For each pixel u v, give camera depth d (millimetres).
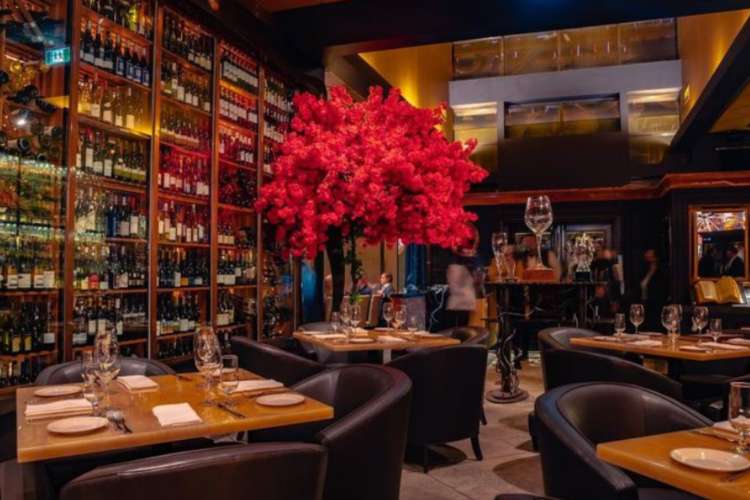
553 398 2008
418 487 3330
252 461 1361
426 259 9906
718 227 7535
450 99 12016
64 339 3141
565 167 10703
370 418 2047
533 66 12039
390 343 4090
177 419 1919
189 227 4234
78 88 3279
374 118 4691
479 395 3758
